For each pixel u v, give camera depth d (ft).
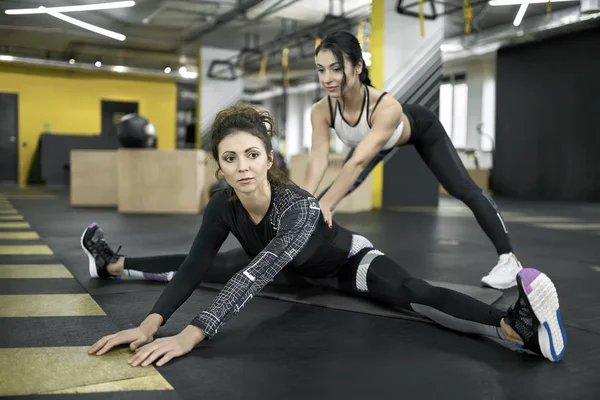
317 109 7.55
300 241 5.03
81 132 53.42
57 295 7.03
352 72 6.64
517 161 39.86
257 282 4.83
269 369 4.45
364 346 5.08
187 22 37.11
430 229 16.20
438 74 26.18
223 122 4.63
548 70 37.55
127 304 6.57
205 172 23.02
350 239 6.37
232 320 5.92
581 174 35.94
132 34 41.22
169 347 4.58
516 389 4.10
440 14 26.09
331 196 6.64
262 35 40.83
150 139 20.80
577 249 12.35
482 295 7.28
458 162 8.23
